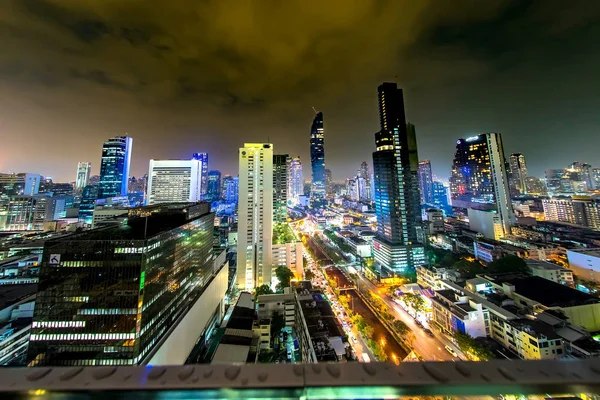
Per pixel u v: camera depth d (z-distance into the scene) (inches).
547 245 4717.0
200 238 2979.8
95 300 1680.6
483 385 151.1
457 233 6840.6
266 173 4266.7
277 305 3002.0
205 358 2593.5
